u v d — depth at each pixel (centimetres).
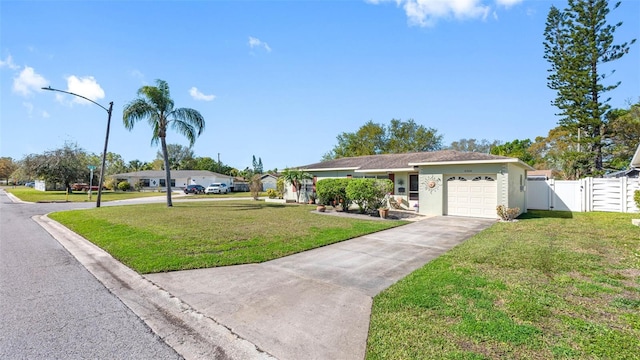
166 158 1892
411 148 4444
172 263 624
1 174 7969
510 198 1280
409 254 705
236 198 3056
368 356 292
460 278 506
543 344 305
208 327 367
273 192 2669
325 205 1730
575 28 2297
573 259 616
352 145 4631
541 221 1161
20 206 2086
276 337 340
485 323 349
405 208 1697
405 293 449
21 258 696
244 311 408
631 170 2212
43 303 439
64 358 299
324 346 319
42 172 3681
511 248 716
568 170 2511
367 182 1420
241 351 315
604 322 351
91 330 359
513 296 428
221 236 888
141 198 3039
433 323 354
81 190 4397
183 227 1042
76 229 1075
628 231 923
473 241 810
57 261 670
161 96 1838
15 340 333
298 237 882
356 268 597
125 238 869
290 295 461
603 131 2400
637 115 2477
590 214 1373
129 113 1775
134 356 305
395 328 344
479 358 282
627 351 291
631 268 557
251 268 601
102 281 538
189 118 1934
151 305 434
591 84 2273
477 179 1345
